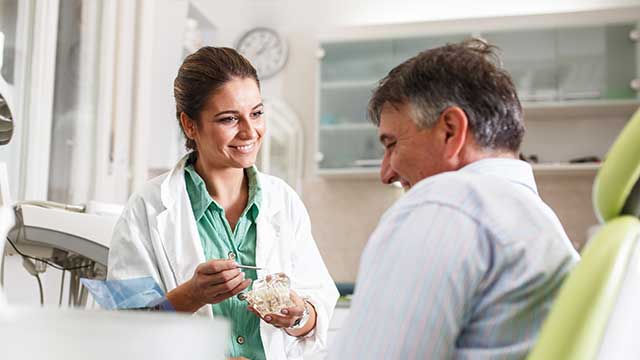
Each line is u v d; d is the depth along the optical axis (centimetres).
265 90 436
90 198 281
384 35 416
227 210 156
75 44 274
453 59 89
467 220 77
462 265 75
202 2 436
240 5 441
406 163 91
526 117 412
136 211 152
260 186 157
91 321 36
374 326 75
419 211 79
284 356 151
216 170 155
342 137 412
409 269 75
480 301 78
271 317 140
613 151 58
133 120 309
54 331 36
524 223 79
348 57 420
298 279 158
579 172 396
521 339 77
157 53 378
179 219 151
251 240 156
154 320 36
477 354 77
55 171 261
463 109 87
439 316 74
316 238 421
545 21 411
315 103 421
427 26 418
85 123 280
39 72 247
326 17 440
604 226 58
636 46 387
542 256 77
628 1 413
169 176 154
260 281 141
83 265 192
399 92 90
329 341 281
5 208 64
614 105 385
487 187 81
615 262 55
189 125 153
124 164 303
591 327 54
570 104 387
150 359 36
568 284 56
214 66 148
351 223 420
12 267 210
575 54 392
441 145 88
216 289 131
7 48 233
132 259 146
